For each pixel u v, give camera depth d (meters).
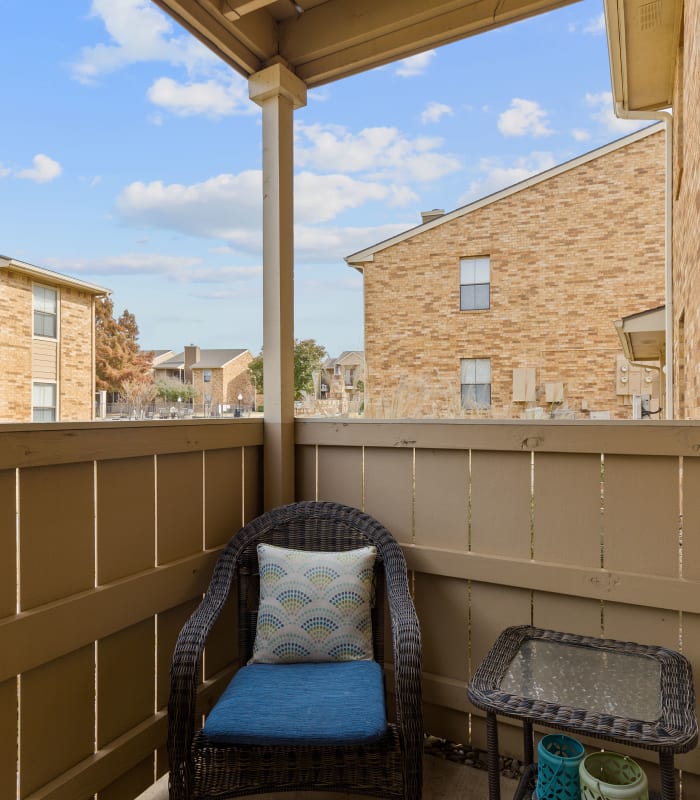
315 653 1.79
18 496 1.40
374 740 1.40
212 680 2.04
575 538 1.80
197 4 1.97
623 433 1.71
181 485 1.94
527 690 1.34
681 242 2.95
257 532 2.04
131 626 1.73
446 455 2.02
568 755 1.47
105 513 1.65
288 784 1.51
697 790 1.63
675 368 3.26
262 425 2.31
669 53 3.00
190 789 1.43
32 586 1.43
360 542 2.03
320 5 2.23
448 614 2.02
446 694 2.00
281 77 2.21
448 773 1.86
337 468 2.26
